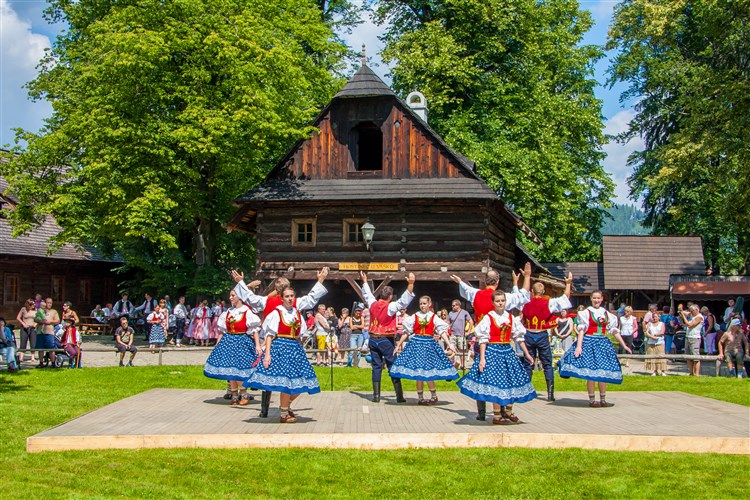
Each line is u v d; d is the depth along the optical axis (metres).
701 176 44.16
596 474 9.10
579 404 13.74
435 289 30.91
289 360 11.16
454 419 11.74
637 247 46.69
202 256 35.38
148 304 34.81
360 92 29.42
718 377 19.89
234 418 11.76
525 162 35.22
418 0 40.19
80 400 14.52
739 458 9.88
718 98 30.92
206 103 30.30
